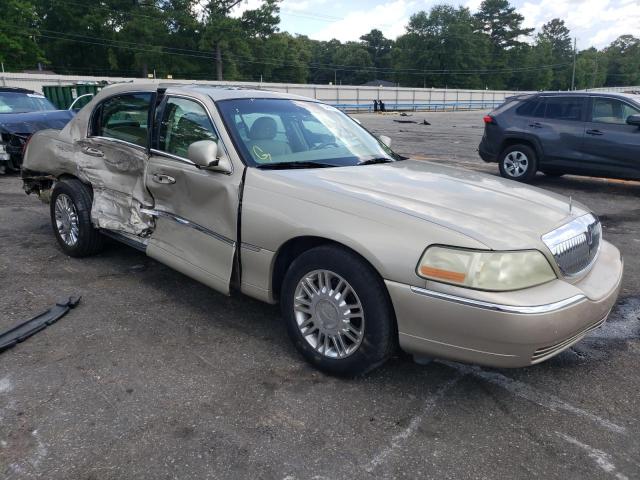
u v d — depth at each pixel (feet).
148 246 13.43
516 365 8.50
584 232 10.01
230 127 11.81
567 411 9.34
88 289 14.32
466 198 10.18
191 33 241.76
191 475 7.59
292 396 9.56
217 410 9.10
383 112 165.68
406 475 7.69
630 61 474.49
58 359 10.66
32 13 193.36
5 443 8.16
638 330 12.61
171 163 12.54
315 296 10.13
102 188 15.01
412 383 10.07
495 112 32.73
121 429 8.54
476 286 8.32
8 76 122.31
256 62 275.18
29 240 18.75
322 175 10.96
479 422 8.96
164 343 11.43
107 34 227.20
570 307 8.57
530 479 7.67
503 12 364.17
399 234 8.89
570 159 29.55
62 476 7.51
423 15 342.44
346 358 9.79
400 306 8.84
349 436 8.51
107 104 15.24
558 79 421.18
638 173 27.48
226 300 13.78
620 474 7.81
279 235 10.25
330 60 428.97
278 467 7.79
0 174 33.45
